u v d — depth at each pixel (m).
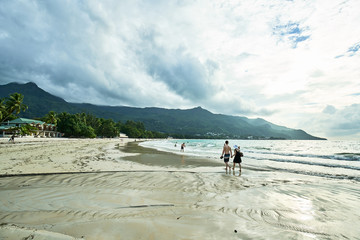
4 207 4.17
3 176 7.34
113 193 5.55
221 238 3.09
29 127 51.72
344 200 5.56
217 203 5.07
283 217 4.23
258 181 8.20
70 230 3.10
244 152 30.23
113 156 17.39
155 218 3.80
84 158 14.05
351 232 3.58
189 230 3.33
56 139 52.50
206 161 15.87
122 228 3.26
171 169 10.83
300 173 10.80
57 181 6.85
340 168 12.98
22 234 2.85
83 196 5.14
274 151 33.16
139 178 7.86
